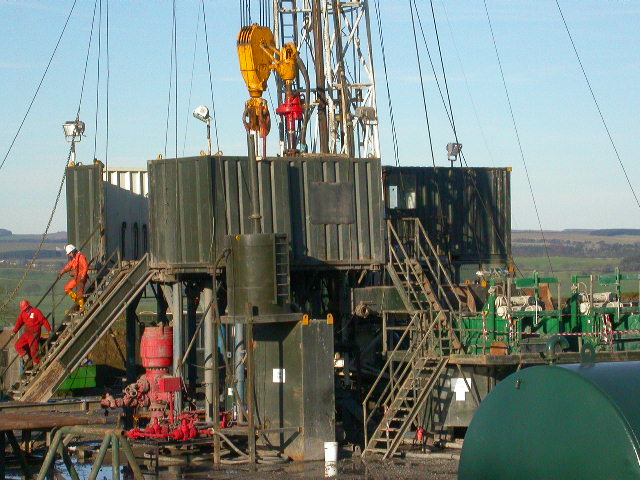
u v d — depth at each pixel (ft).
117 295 91.09
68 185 105.29
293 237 88.02
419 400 78.33
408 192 116.06
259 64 91.25
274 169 87.71
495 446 39.47
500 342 79.66
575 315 84.89
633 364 39.24
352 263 90.02
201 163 86.22
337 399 90.02
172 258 87.40
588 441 35.96
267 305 75.92
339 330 94.07
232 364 87.04
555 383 37.88
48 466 45.55
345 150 103.09
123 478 67.62
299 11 109.29
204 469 71.20
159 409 79.36
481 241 121.19
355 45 111.14
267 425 77.71
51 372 87.40
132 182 118.83
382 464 73.10
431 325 81.82
